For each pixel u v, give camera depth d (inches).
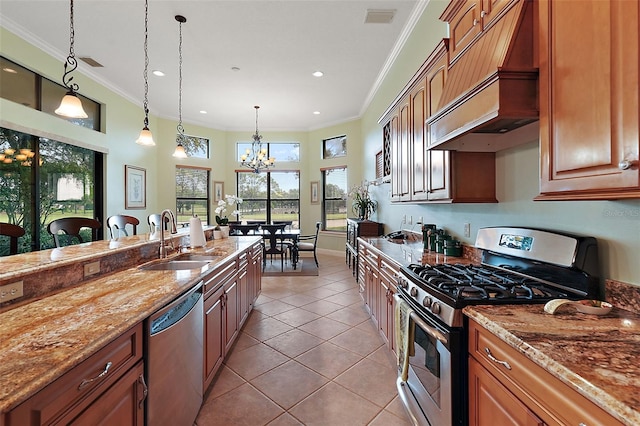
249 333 117.6
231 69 179.9
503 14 54.5
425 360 60.2
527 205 69.5
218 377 87.6
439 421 53.4
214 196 302.4
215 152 303.4
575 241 52.2
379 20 134.0
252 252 136.1
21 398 27.0
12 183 144.5
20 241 148.2
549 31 44.7
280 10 126.5
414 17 130.1
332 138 298.8
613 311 45.3
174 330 56.7
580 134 39.0
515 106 48.3
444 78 81.9
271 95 223.0
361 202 221.5
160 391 51.8
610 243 49.1
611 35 34.8
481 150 79.9
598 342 35.8
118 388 41.4
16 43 139.6
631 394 25.7
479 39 62.5
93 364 36.6
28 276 51.4
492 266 73.4
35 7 123.2
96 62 171.0
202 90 212.1
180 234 118.3
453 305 50.7
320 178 306.7
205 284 76.1
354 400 77.8
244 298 120.0
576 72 39.6
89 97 187.0
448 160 81.4
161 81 196.5
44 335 38.1
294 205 317.7
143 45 152.6
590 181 37.7
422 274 67.3
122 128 216.5
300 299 160.1
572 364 30.9
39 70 150.8
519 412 37.3
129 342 44.1
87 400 35.8
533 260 61.0
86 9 124.6
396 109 128.7
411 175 109.0
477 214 89.7
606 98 35.3
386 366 93.7
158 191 264.1
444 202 84.8
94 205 197.3
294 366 93.8
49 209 163.6
